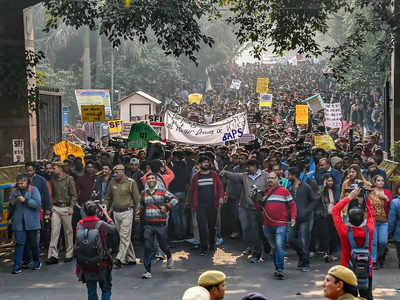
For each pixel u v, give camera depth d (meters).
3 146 24.27
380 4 25.75
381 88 49.41
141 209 16.39
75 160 19.41
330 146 22.33
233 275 15.99
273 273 16.16
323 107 37.12
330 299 7.77
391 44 26.23
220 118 43.97
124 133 27.77
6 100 24.39
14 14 24.31
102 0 24.78
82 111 23.38
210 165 18.77
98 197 18.19
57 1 23.62
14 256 17.22
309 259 17.58
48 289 14.83
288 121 49.06
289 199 15.70
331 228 17.47
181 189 20.08
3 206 19.38
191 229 21.25
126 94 80.69
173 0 22.30
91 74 82.88
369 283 11.46
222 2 26.16
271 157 19.12
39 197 16.75
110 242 18.42
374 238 14.34
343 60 26.84
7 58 24.19
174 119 25.72
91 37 82.94
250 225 18.02
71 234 17.78
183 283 15.25
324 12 26.23
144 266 16.59
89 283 12.41
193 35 22.73
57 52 83.44
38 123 26.06
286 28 25.69
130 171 20.27
